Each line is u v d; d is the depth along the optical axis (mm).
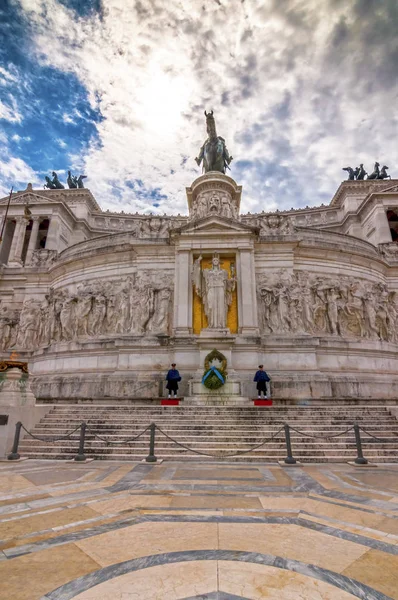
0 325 28203
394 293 26719
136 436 11594
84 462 10492
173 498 6805
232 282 21734
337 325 22328
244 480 8320
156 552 4418
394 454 11211
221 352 19406
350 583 3693
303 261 23500
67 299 24641
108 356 21281
